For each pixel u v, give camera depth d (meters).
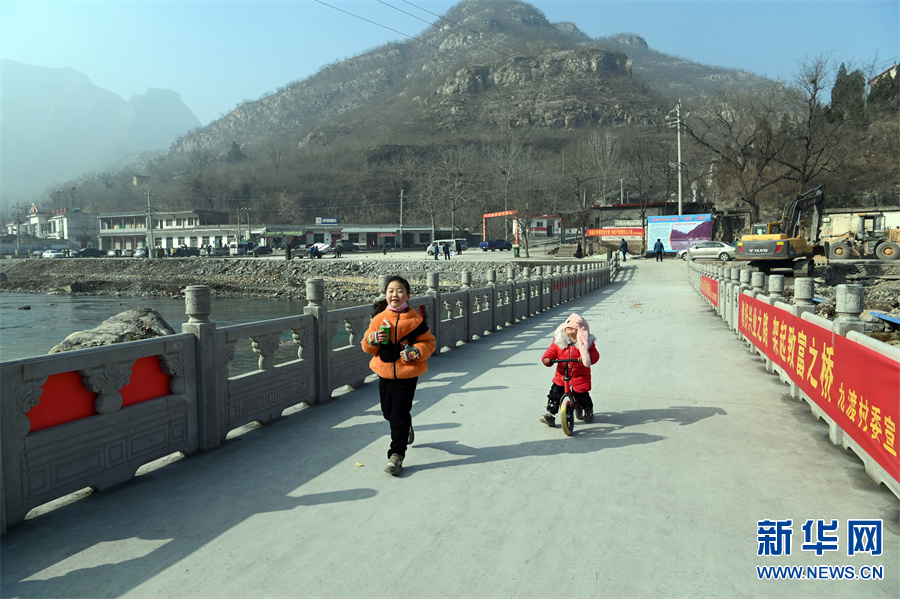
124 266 66.69
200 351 4.98
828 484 4.19
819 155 49.66
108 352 4.11
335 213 138.75
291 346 18.94
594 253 60.72
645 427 5.71
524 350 10.65
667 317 16.39
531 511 3.82
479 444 5.24
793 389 6.84
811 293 6.50
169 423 4.71
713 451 4.97
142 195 167.12
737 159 54.38
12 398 3.51
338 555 3.27
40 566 3.16
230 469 4.64
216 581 3.01
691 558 3.19
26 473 3.62
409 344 4.55
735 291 12.91
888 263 33.38
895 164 56.25
